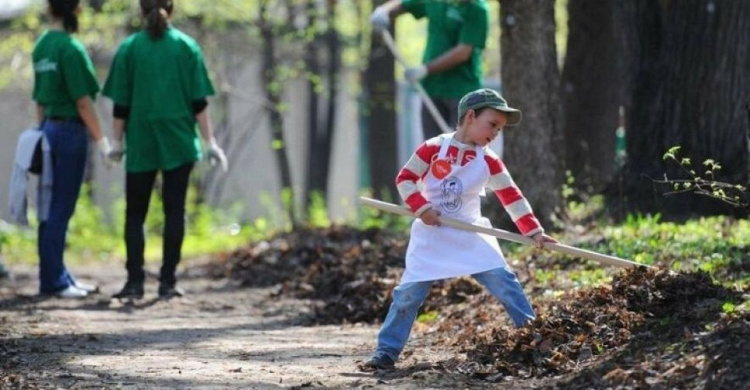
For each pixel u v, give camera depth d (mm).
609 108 19844
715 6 14969
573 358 8609
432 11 15805
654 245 12445
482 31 15391
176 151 14297
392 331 9180
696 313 8633
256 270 17391
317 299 14750
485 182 9102
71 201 14625
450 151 9070
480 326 10734
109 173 37219
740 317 8211
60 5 14305
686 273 9328
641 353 8250
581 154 19812
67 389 8484
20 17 33562
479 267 8992
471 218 9156
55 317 12758
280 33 32188
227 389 8406
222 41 35844
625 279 9344
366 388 8281
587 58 19938
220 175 41312
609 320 8953
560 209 15828
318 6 32094
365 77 32906
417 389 8227
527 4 15766
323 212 28938
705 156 14977
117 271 19969
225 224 31234
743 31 14906
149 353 10312
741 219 13930
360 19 33312
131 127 14320
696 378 7570
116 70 14320
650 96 15461
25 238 25094
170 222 14523
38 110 14828
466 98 9086
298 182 42406
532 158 15789
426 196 9117
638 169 15547
